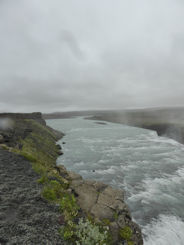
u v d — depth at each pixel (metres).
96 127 76.88
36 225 5.78
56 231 5.65
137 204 12.55
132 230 8.01
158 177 17.80
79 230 5.44
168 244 8.60
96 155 27.48
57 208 7.23
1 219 5.84
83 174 18.97
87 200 9.66
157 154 27.20
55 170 13.67
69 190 10.04
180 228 9.89
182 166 21.28
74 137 48.66
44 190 8.46
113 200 10.29
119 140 41.62
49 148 28.08
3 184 8.64
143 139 41.91
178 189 14.96
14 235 5.11
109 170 20.22
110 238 6.76
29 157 13.66
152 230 9.64
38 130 36.56
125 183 16.36
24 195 7.77
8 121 31.34
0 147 14.74
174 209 11.89
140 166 21.50
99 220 7.78
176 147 32.06
